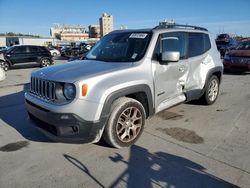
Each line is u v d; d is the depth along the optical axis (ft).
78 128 10.69
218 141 13.05
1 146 12.82
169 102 14.79
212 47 18.62
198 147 12.40
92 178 9.96
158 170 10.43
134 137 12.64
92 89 10.80
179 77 15.17
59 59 85.76
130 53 13.65
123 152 11.99
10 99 23.04
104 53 14.73
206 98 18.58
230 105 19.43
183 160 11.17
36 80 12.37
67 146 12.67
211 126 15.14
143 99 13.17
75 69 12.10
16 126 15.57
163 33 14.35
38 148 12.55
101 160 11.29
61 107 10.61
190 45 16.31
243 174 10.05
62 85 10.88
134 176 10.05
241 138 13.38
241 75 34.76
